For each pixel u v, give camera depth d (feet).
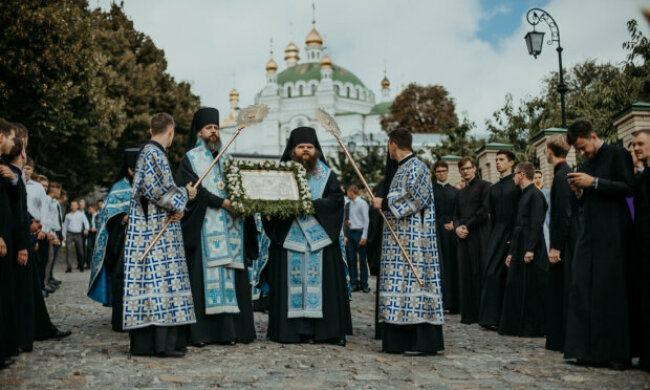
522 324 23.91
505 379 15.81
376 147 118.62
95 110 77.10
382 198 20.20
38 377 15.69
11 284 17.74
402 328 19.45
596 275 17.34
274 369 16.85
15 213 18.53
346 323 22.44
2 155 19.01
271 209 21.11
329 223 22.00
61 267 73.36
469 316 28.45
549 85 133.39
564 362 18.10
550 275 20.47
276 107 328.49
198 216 20.94
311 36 361.71
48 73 68.13
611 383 15.39
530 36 50.72
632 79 60.54
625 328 17.07
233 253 21.47
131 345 18.86
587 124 17.95
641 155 16.96
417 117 200.75
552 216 20.03
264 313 31.04
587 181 17.35
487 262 26.53
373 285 48.85
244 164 21.98
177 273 19.17
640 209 17.08
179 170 21.57
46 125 67.82
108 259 24.27
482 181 29.94
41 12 64.49
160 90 117.29
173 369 16.74
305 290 21.48
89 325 25.77
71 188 86.69
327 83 333.62
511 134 77.97
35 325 21.66
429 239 19.67
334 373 16.42
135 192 18.95
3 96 62.39
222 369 16.79
